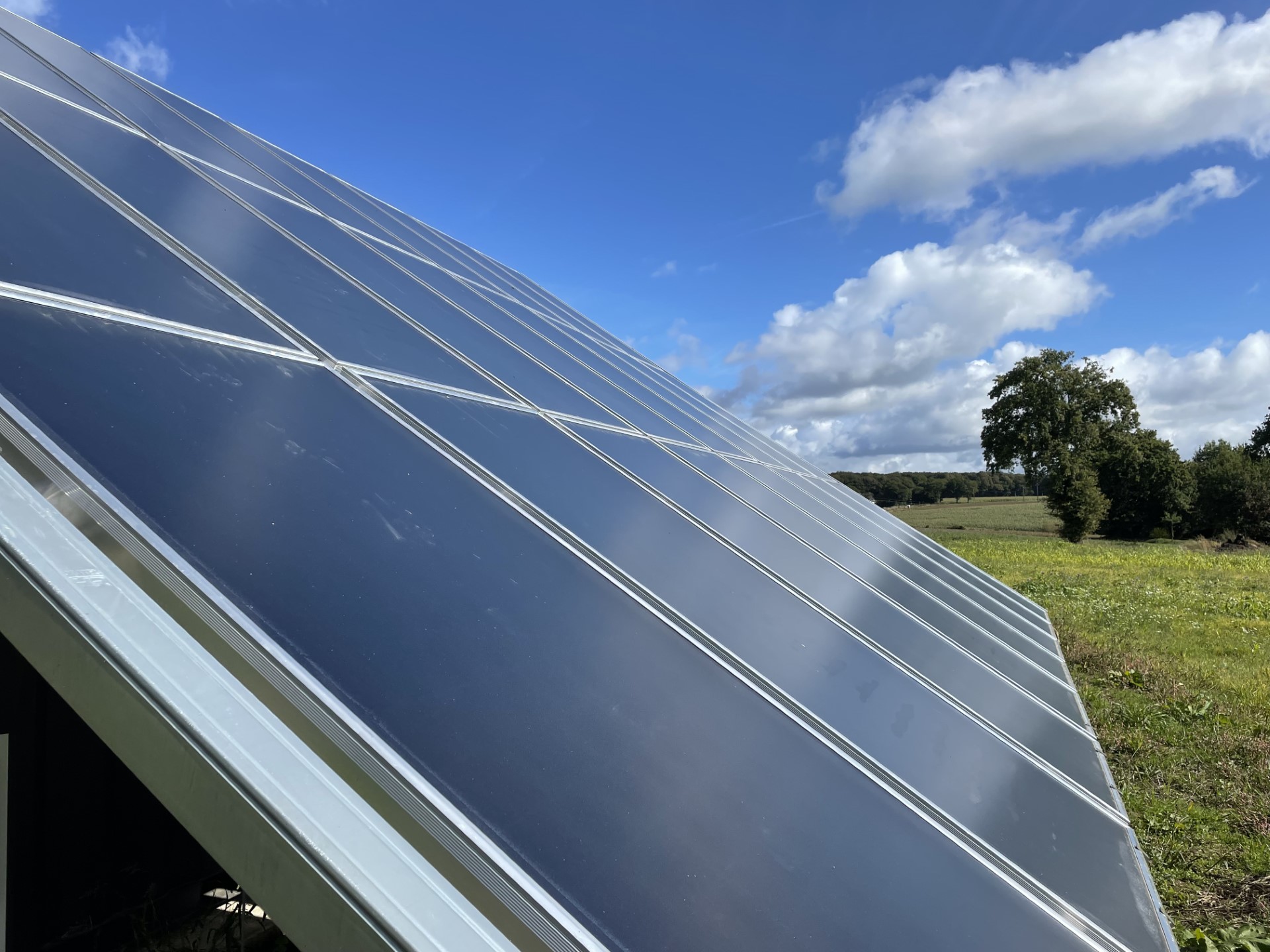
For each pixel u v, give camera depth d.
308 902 1.01
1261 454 77.06
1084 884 2.14
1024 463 73.69
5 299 1.67
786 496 7.39
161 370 1.82
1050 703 4.63
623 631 2.03
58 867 2.71
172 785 1.08
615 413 5.76
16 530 1.18
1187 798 7.03
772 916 1.31
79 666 1.13
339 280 3.90
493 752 1.32
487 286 8.54
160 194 3.23
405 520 1.87
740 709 2.00
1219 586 23.70
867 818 1.81
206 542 1.36
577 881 1.17
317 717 1.18
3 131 2.76
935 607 5.91
